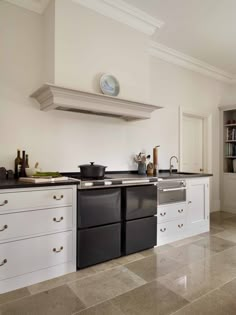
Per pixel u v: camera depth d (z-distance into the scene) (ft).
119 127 10.94
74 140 9.50
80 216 7.31
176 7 8.93
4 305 5.57
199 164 15.06
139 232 8.75
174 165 13.17
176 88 13.30
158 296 5.98
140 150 11.71
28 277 6.41
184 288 6.34
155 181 9.27
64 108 8.56
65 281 6.66
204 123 15.19
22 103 8.38
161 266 7.66
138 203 8.71
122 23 9.43
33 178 6.97
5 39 8.09
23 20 8.41
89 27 8.53
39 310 5.42
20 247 6.29
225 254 8.66
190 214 10.78
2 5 8.04
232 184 15.25
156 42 11.62
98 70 8.71
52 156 8.98
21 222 6.30
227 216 14.32
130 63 9.66
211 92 15.33
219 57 13.32
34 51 8.61
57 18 7.82
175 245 9.57
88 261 7.46
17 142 8.28
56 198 6.89
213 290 6.25
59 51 7.84
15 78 8.26
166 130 12.84
